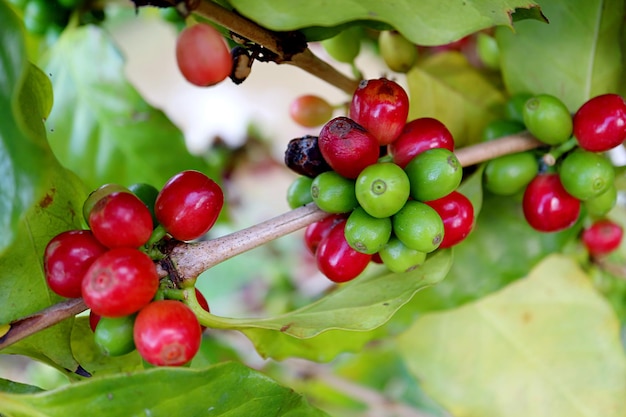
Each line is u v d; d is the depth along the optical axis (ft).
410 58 1.03
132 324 0.79
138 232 0.78
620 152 1.07
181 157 1.22
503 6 0.81
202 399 0.79
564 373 1.15
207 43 0.75
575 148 0.92
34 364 1.40
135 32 2.38
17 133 0.67
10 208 0.67
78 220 0.91
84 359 0.89
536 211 0.94
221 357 1.35
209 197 0.83
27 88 0.80
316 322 0.86
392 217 0.83
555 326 1.16
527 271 1.07
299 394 0.82
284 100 2.07
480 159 0.93
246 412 0.81
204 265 0.83
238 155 1.55
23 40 0.68
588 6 0.96
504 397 1.15
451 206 0.87
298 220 0.86
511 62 1.00
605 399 1.13
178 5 0.76
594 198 0.94
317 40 0.84
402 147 0.85
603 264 1.24
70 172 0.91
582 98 0.99
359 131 0.81
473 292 1.08
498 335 1.17
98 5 1.19
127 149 1.21
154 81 2.33
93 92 1.20
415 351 1.18
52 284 0.80
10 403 0.76
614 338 1.15
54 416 0.76
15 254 0.86
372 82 0.84
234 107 2.05
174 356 0.77
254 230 0.85
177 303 0.79
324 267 0.87
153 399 0.77
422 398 1.68
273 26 0.76
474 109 1.08
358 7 0.77
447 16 0.79
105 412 0.76
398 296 0.88
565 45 0.98
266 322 0.85
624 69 0.98
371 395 1.49
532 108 0.91
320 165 0.86
